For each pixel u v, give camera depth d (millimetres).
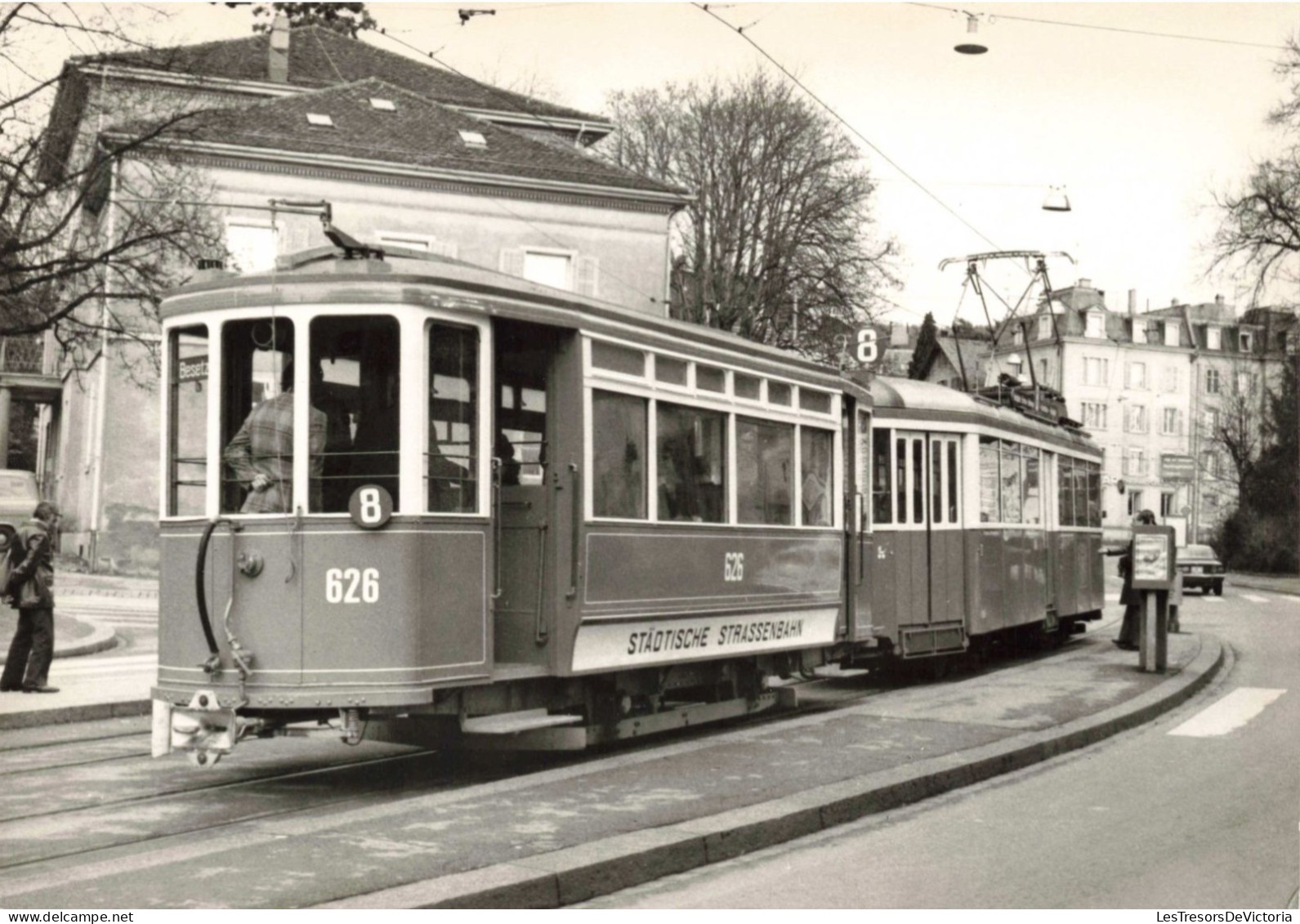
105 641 20250
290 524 9742
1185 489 99875
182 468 10172
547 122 42938
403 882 6746
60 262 22062
